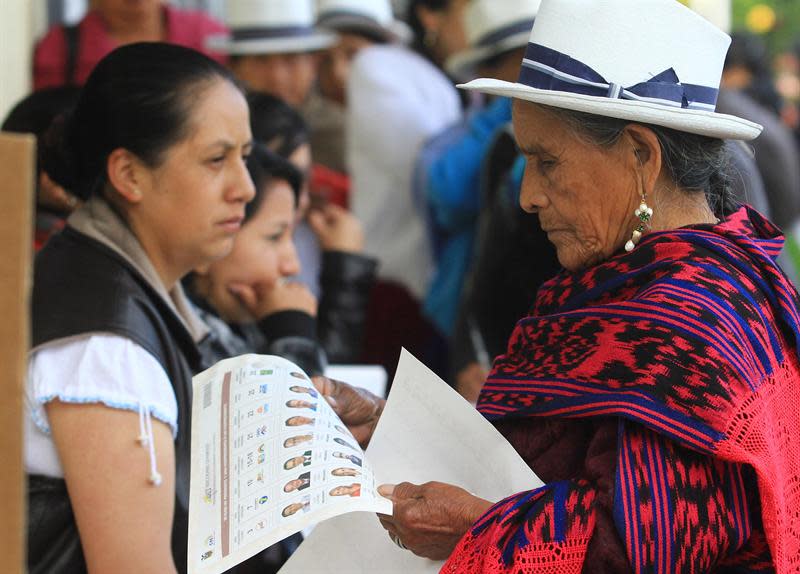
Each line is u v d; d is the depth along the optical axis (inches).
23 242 102.8
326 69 451.5
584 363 151.4
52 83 411.2
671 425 142.3
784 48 900.0
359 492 145.1
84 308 164.1
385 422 165.6
